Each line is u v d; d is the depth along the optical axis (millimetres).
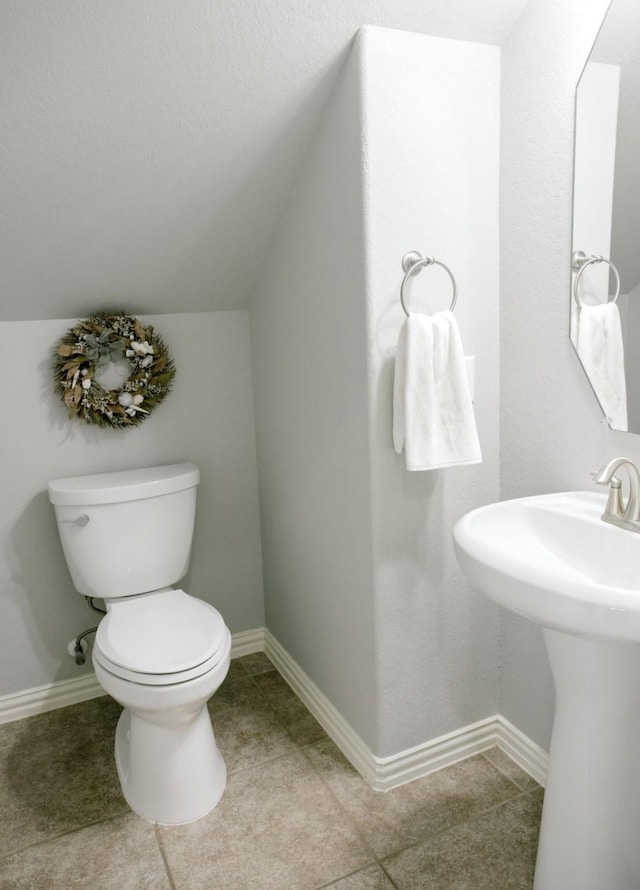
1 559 2146
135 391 2158
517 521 1467
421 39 1502
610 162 1354
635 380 1368
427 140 1549
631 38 1277
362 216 1517
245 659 2553
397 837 1651
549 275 1563
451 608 1808
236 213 1896
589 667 1240
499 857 1578
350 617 1848
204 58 1444
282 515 2270
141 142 1601
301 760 1954
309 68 1523
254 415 2432
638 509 1293
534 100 1530
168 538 2100
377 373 1586
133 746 1774
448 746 1889
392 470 1650
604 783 1299
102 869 1599
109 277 2002
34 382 2094
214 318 2309
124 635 1780
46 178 1622
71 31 1321
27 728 2180
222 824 1721
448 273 1597
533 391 1660
